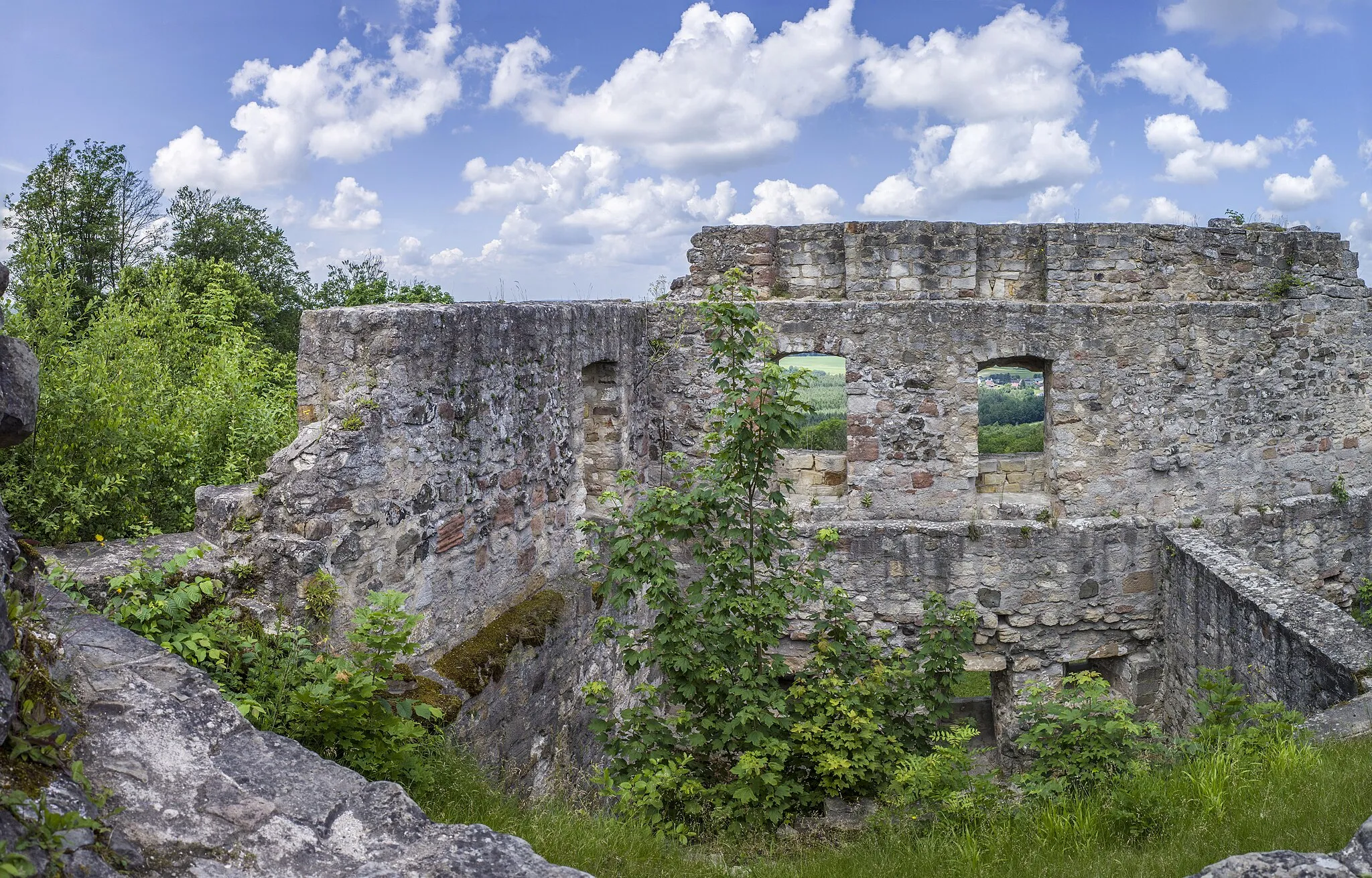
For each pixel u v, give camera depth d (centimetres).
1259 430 1128
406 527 655
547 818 514
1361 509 1182
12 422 323
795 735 647
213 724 351
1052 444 1080
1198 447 1098
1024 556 1052
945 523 1060
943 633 767
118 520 789
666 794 625
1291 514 1139
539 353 830
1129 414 1073
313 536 580
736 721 611
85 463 777
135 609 461
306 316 649
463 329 710
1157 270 1094
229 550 587
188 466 892
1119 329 1062
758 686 641
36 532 743
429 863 315
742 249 1094
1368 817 427
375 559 625
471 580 737
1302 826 460
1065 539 1052
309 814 324
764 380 641
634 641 662
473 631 738
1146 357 1070
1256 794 517
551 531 869
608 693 681
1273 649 852
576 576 885
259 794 327
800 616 1067
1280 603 869
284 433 1038
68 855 268
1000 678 1118
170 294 1354
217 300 1487
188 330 1374
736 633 630
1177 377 1082
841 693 673
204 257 2623
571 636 841
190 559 496
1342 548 1176
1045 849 512
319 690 441
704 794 634
